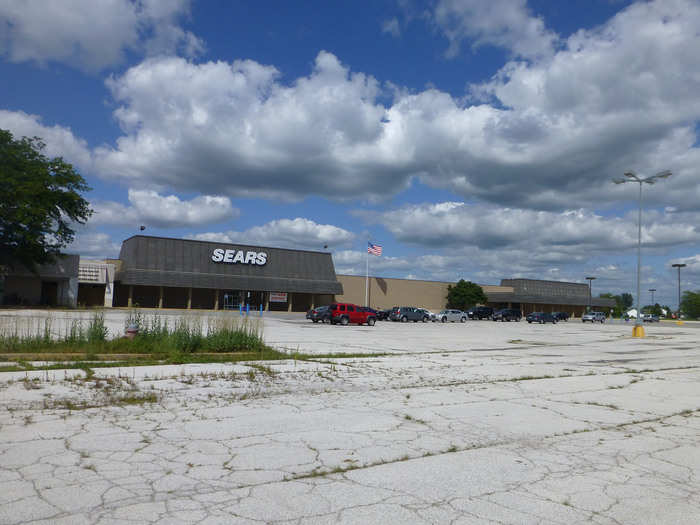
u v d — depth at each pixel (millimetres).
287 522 4070
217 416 7609
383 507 4438
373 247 66062
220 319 16906
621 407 9461
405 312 58750
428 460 5828
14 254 46250
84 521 3969
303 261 69375
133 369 11555
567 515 4418
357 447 6246
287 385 10523
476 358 17719
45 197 46062
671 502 4812
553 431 7438
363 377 12055
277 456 5781
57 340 15000
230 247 64188
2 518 3973
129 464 5340
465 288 80812
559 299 93188
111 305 56938
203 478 5008
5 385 9211
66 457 5488
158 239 60250
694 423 8305
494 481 5211
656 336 37562
